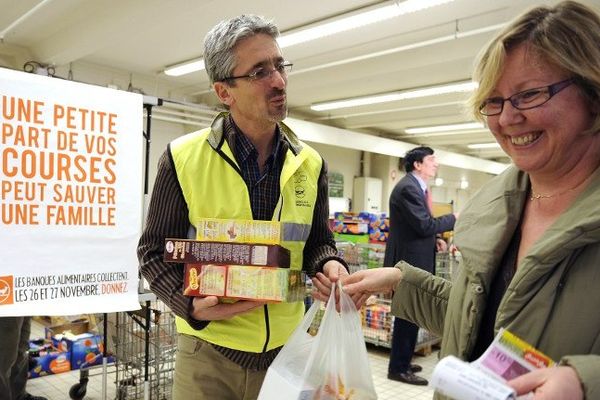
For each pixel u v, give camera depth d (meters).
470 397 0.53
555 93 0.68
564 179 0.76
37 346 3.64
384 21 4.64
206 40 1.15
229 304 1.00
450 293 0.96
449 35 4.62
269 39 1.10
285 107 1.14
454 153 12.16
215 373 1.17
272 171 1.20
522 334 0.69
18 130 1.79
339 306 1.07
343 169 11.19
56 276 1.88
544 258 0.67
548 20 0.69
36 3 4.70
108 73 6.80
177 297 1.04
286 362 1.03
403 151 11.03
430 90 6.75
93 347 3.63
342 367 1.00
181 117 7.74
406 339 3.57
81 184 1.95
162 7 4.05
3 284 1.76
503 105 0.73
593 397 0.54
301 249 1.21
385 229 4.66
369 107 8.70
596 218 0.63
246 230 1.02
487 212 0.88
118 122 2.05
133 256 2.09
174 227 1.15
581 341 0.63
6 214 1.77
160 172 1.17
